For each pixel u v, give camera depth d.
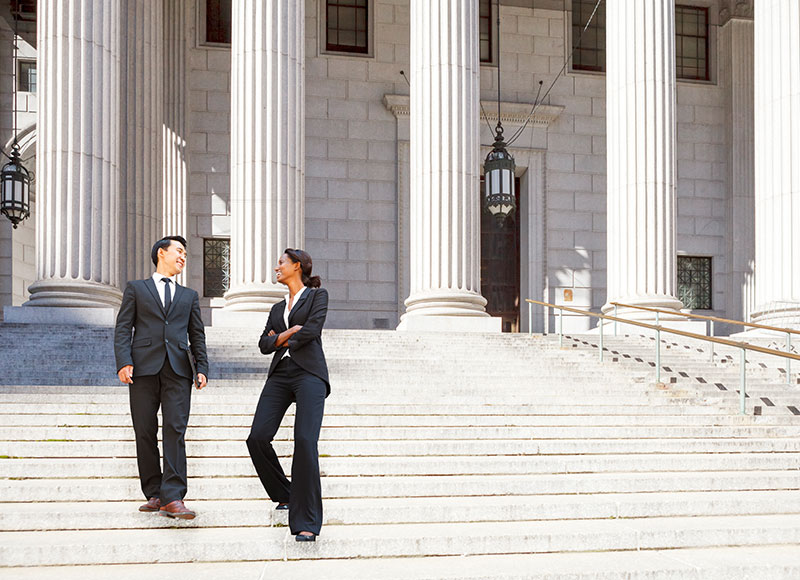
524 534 5.84
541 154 24.36
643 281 18.11
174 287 6.07
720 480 7.48
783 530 6.21
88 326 14.21
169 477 5.82
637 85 18.42
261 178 16.83
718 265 24.95
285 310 5.87
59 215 15.45
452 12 17.66
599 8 25.42
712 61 25.61
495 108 24.09
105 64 16.06
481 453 8.36
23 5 23.89
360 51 24.03
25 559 5.37
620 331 17.83
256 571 5.24
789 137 17.95
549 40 24.83
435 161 17.41
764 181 18.38
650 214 18.17
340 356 13.64
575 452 8.63
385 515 6.28
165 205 22.27
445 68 17.52
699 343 16.67
